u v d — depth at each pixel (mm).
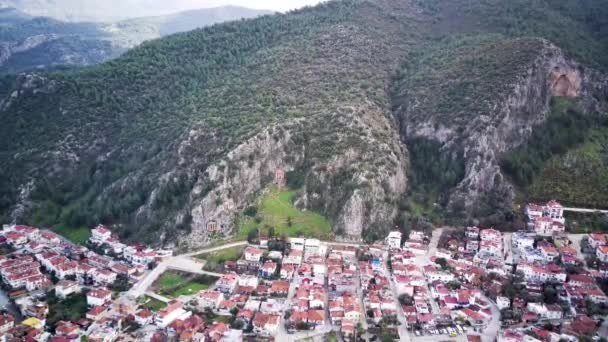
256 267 174875
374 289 163000
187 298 159875
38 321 143750
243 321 146125
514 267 179125
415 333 144125
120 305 154625
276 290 161125
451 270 175625
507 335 138000
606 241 185875
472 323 148250
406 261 180000
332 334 142875
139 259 181625
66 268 173750
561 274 169250
